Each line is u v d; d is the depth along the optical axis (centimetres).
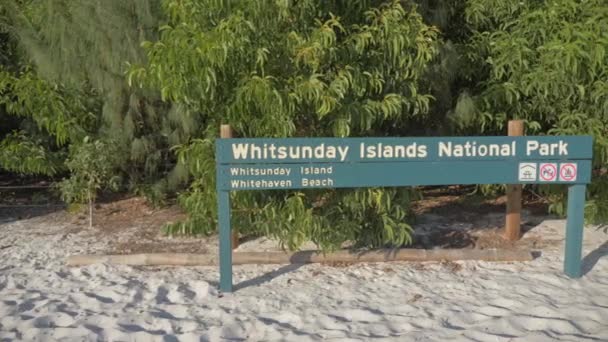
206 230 551
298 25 477
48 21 658
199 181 551
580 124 564
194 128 634
